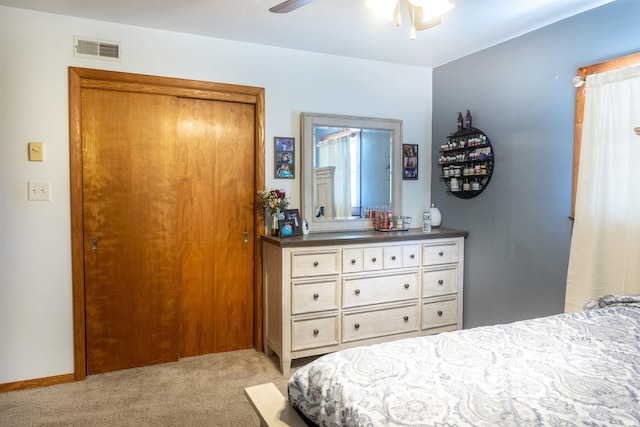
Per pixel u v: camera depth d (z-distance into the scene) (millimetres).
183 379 2691
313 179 3275
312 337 2828
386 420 996
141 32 2787
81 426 2131
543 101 2723
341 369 1267
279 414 1353
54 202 2602
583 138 2387
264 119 3158
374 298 3014
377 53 3338
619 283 2230
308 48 3221
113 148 2760
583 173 2387
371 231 3379
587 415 977
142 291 2871
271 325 3008
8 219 2504
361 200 3475
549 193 2691
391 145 3578
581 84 2414
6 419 2193
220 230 3129
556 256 2652
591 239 2348
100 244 2746
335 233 3242
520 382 1152
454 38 2982
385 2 1845
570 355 1343
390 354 1354
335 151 3365
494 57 3098
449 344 1434
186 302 3051
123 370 2828
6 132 2480
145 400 2412
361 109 3498
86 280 2721
